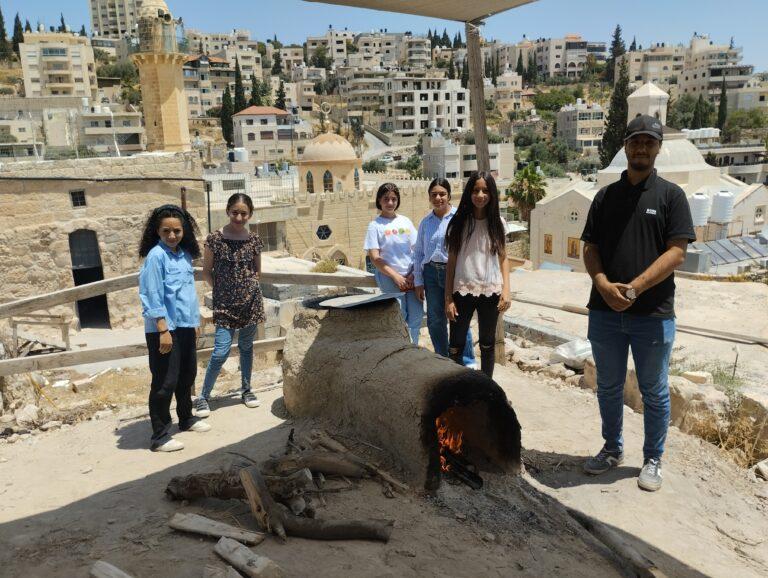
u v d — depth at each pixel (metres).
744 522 4.34
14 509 4.18
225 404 6.14
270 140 98.69
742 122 117.88
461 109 128.00
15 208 22.19
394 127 125.00
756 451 5.39
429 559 3.34
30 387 7.45
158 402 5.05
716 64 158.38
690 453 5.28
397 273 6.51
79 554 3.47
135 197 24.23
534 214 37.50
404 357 4.41
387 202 6.55
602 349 4.63
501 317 7.24
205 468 4.56
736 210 32.56
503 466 4.34
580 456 5.07
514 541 3.66
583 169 97.19
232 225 5.77
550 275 15.28
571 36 194.25
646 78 166.88
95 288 5.89
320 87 155.88
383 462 4.21
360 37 195.38
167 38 36.03
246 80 144.88
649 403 4.55
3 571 3.35
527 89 168.25
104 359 5.99
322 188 44.34
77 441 5.45
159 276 4.96
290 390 5.35
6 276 22.39
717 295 12.36
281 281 6.36
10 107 86.75
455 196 46.31
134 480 4.52
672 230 4.16
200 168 25.47
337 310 5.21
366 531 3.46
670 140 36.59
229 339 5.83
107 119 77.56
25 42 106.88
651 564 3.55
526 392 6.44
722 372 7.23
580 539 3.83
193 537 3.51
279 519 3.47
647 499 4.44
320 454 4.09
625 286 4.21
